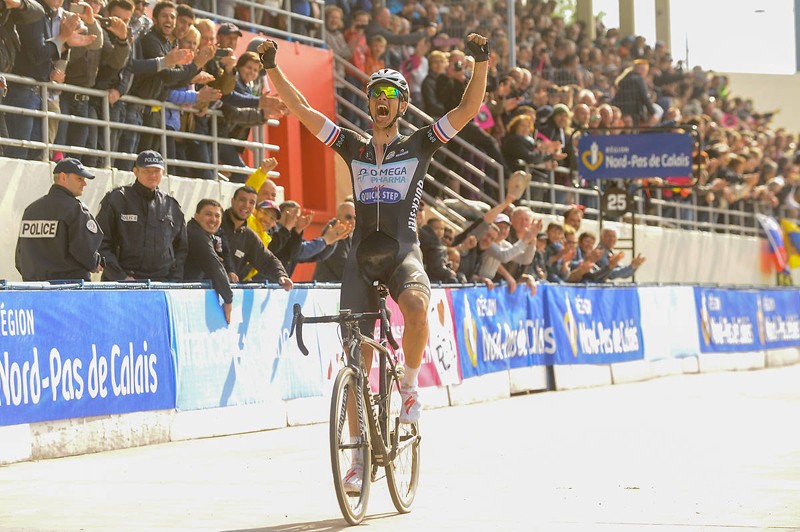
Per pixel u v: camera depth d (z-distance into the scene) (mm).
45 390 16719
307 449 18156
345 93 35094
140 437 18547
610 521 11414
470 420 22938
